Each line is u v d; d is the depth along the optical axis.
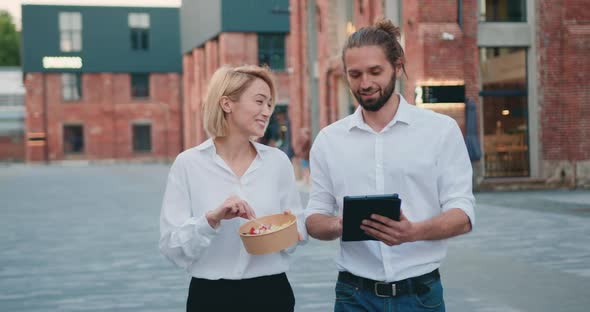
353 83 2.91
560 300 6.35
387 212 2.68
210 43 38.38
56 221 14.22
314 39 24.38
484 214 12.83
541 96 18.66
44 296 7.11
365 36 2.85
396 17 18.80
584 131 18.45
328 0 22.31
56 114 51.06
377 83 2.85
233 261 3.07
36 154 50.91
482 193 17.59
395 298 3.00
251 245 2.85
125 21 51.34
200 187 3.10
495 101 18.62
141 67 51.56
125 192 22.42
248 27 35.38
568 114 18.56
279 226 2.96
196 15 40.97
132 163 51.66
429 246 3.03
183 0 44.78
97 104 51.56
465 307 6.20
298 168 25.16
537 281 7.14
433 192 3.01
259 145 3.16
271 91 3.11
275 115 33.47
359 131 3.05
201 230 2.88
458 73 17.59
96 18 51.03
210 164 3.10
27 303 6.80
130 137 51.91
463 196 2.94
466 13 18.02
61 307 6.61
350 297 3.08
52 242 11.08
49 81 50.94
